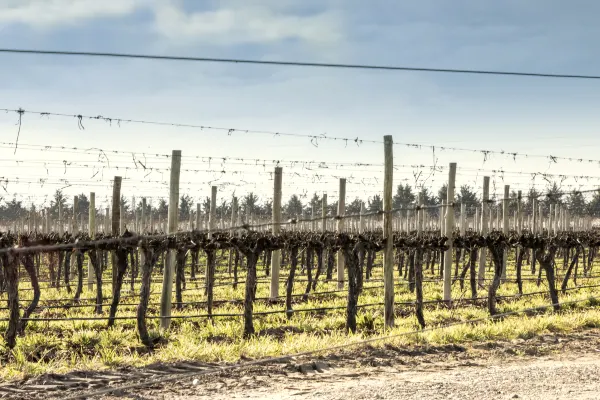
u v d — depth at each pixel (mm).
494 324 12555
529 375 8781
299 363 9469
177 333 12750
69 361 10172
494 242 15570
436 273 27266
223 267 29781
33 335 11883
